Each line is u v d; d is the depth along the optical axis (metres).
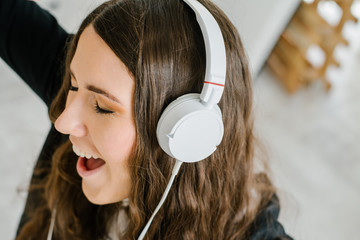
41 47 0.82
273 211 0.73
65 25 1.21
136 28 0.48
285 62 2.59
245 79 0.61
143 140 0.52
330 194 2.10
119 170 0.57
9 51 0.85
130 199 0.62
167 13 0.50
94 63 0.48
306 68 2.57
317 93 2.69
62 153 0.79
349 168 2.25
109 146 0.52
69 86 0.66
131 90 0.49
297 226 1.87
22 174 1.76
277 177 1.99
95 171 0.60
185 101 0.48
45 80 0.83
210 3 0.58
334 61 2.51
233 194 0.68
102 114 0.51
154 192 0.59
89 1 0.70
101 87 0.48
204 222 0.65
